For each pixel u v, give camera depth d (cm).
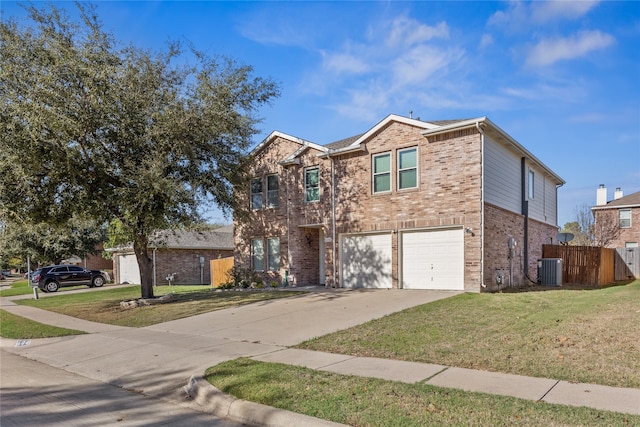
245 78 1652
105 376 798
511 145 1714
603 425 441
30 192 1384
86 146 1459
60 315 1647
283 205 2089
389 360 750
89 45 1438
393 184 1698
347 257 1859
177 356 880
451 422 463
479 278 1470
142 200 1438
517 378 620
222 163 1680
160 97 1527
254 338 1002
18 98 1345
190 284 3241
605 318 944
